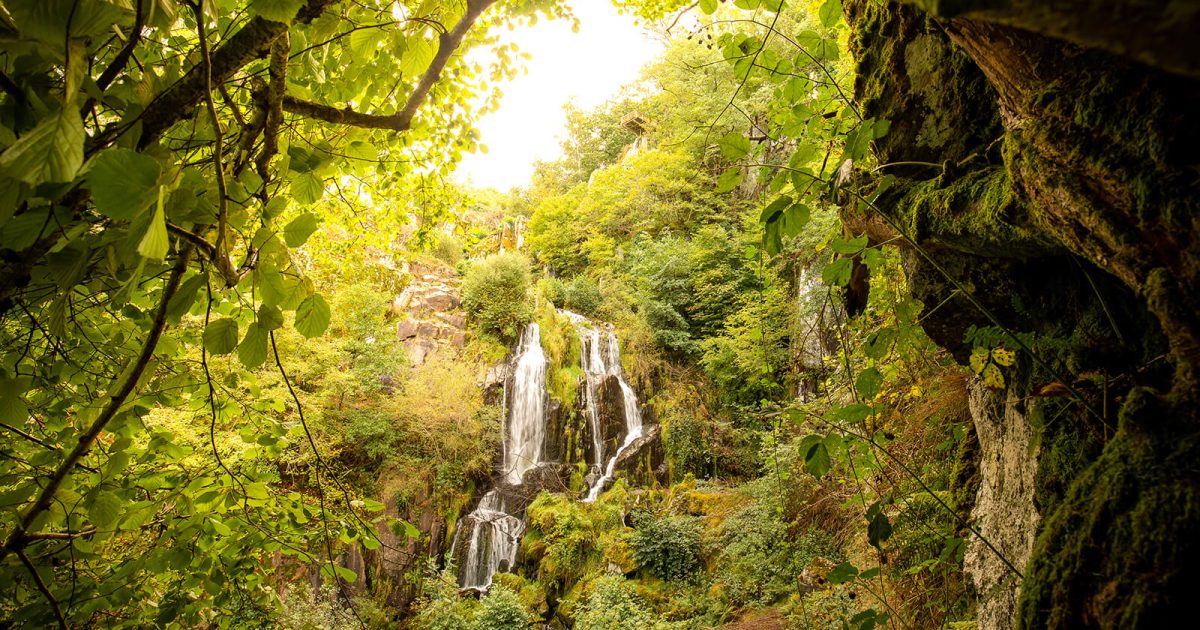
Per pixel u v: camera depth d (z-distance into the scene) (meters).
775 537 6.42
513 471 9.92
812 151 1.10
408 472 8.77
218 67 0.98
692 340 12.44
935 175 1.68
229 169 1.08
